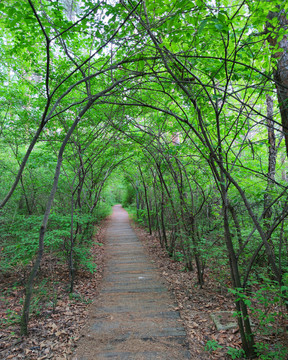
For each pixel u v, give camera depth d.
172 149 4.22
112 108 4.68
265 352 2.38
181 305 3.77
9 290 4.39
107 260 6.65
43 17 2.79
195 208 5.04
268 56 2.75
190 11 1.93
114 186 26.92
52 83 4.69
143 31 2.23
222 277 4.29
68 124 5.48
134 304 3.88
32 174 7.20
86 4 2.63
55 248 5.02
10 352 2.70
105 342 2.86
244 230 3.83
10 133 6.21
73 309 3.74
